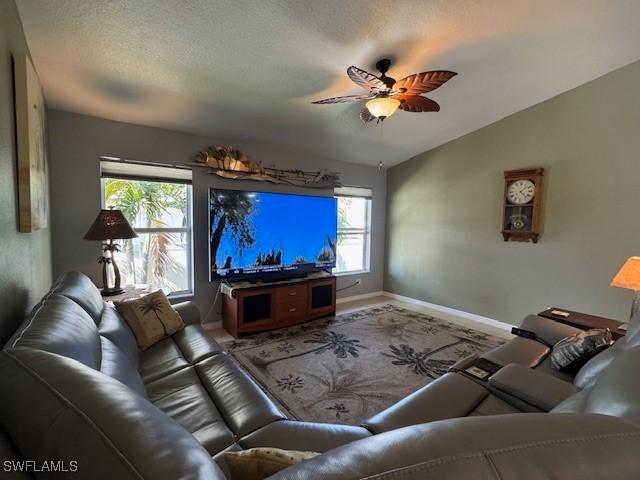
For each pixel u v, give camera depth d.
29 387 0.65
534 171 3.39
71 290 1.57
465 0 1.93
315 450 1.08
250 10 1.84
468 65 2.63
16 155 1.45
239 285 3.40
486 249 3.93
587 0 2.03
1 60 1.27
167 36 1.98
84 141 2.77
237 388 1.50
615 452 0.43
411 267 4.81
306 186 4.23
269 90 2.69
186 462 0.51
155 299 2.22
